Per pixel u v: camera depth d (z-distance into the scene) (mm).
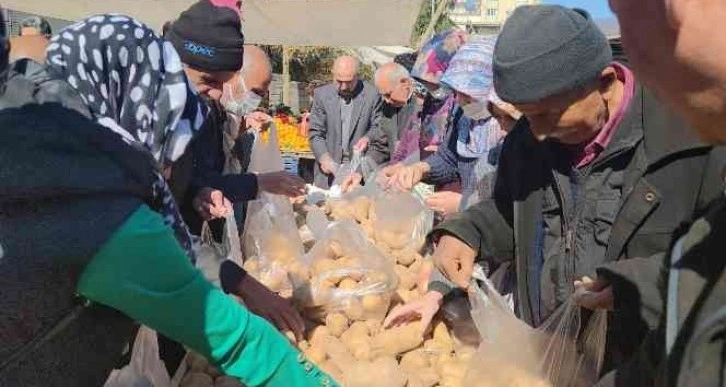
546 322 1566
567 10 1500
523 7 1547
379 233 2332
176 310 1076
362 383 1542
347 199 2848
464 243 1838
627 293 1220
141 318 1080
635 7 746
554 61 1433
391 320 1785
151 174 1108
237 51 2219
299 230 2529
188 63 2170
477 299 1645
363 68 15523
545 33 1443
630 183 1507
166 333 1102
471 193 2482
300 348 1667
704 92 717
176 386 1570
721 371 770
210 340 1109
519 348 1497
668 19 715
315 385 1217
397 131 5043
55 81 1099
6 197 976
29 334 1014
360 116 5609
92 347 1091
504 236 1871
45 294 1006
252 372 1157
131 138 1137
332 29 8430
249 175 2416
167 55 1306
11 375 1017
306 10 7746
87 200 1018
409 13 7855
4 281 984
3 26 1041
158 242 1056
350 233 1987
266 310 1659
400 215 2352
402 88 4910
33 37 1593
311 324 1796
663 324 916
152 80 1269
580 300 1419
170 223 1207
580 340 1536
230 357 1138
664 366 849
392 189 2684
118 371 1253
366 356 1694
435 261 1862
